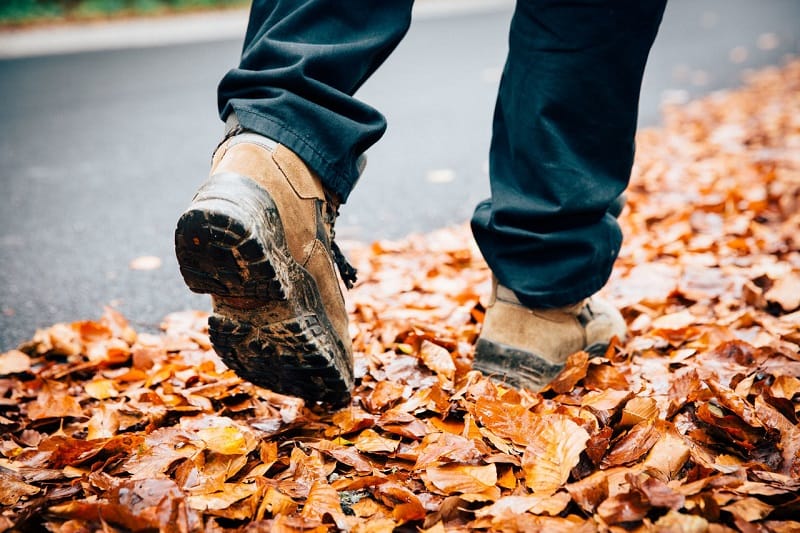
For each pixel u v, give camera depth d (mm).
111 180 3676
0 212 3223
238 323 1247
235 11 11203
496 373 1547
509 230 1463
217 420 1423
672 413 1361
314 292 1297
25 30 9133
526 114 1407
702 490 1079
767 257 2277
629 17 1318
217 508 1085
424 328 1827
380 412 1446
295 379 1347
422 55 7074
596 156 1436
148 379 1681
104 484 1158
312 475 1212
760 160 3424
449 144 4207
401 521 1100
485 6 11039
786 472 1188
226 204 1105
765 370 1503
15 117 4977
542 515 1081
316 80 1245
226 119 1276
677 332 1762
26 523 1064
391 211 3172
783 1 11648
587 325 1634
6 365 1758
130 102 5375
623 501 1043
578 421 1292
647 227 2742
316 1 1254
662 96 5332
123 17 10320
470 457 1200
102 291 2400
